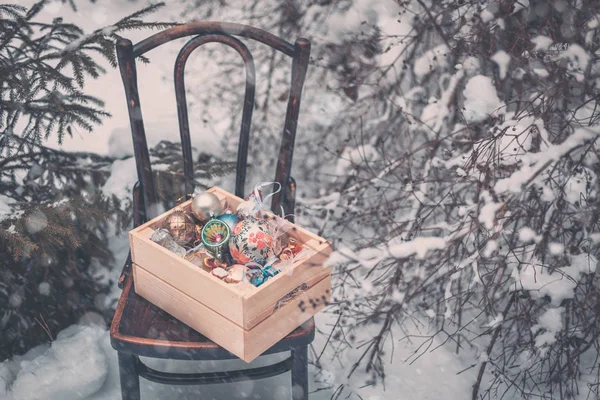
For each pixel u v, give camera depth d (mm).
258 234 1662
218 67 3607
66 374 2135
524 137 2117
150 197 1994
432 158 2268
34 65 2266
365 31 2783
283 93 3045
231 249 1678
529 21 2264
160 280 1712
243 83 3262
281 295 1608
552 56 2146
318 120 3008
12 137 2289
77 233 2123
